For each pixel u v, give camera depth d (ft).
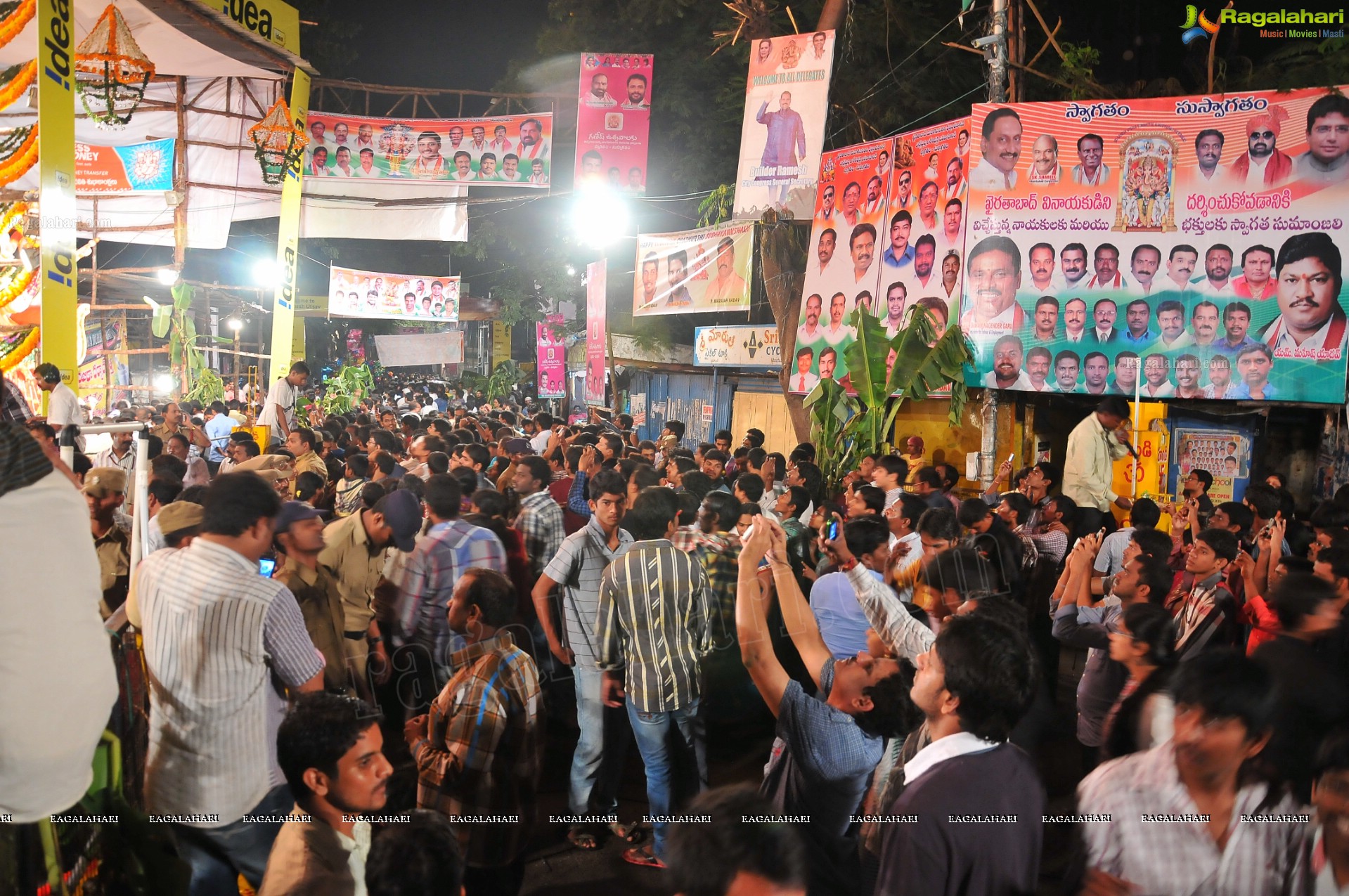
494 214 73.72
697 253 46.42
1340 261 27.27
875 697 10.43
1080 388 30.63
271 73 48.55
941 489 24.25
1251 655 11.05
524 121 61.77
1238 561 18.24
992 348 31.71
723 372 55.83
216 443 42.39
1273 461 35.73
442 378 110.52
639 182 56.03
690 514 18.85
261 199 55.47
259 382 71.87
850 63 51.39
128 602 11.90
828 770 10.43
